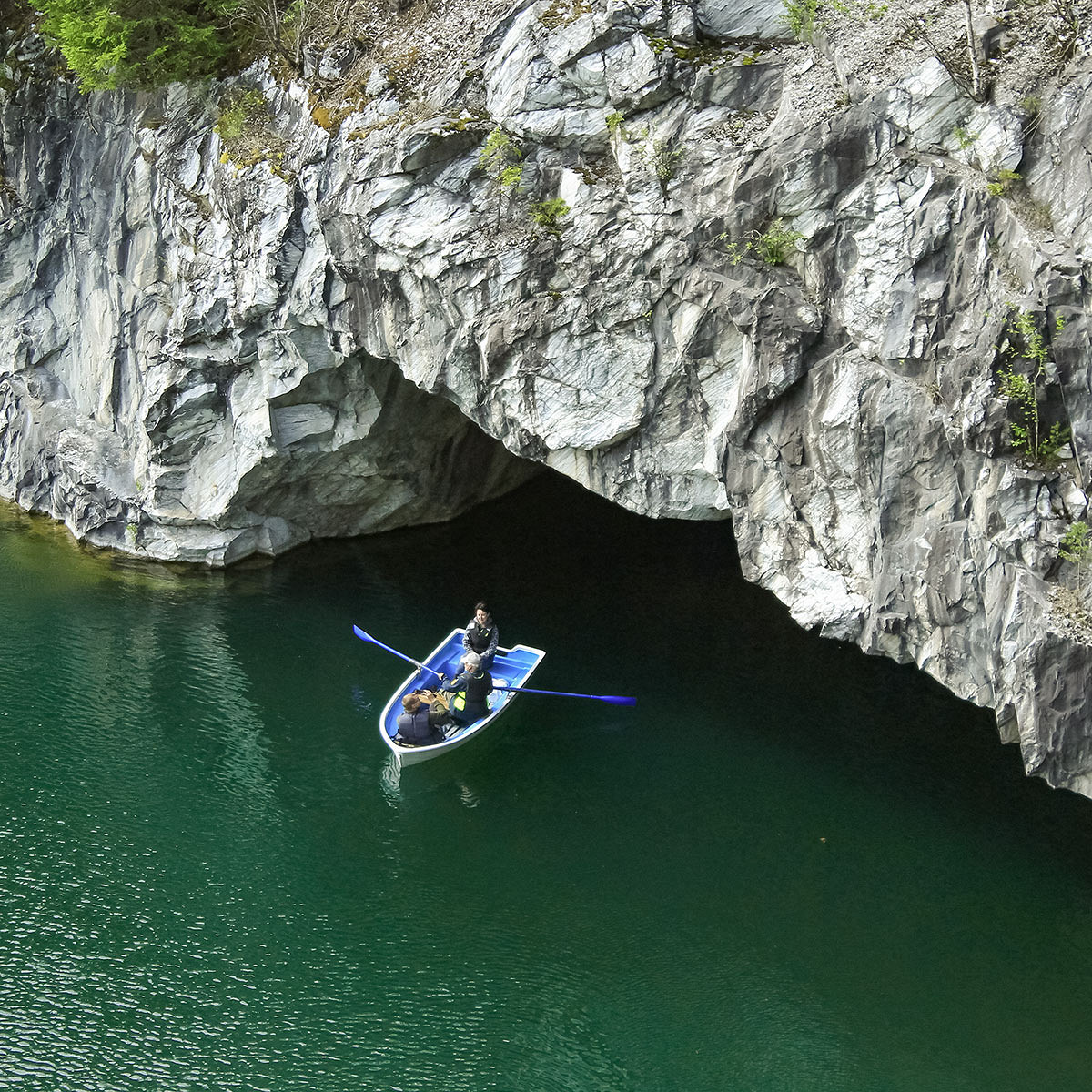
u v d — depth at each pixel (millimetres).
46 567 18688
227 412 17641
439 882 12562
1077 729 9875
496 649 16000
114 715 15141
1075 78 10375
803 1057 10406
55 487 19953
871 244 11289
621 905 12211
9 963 11398
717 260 12141
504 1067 10406
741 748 14648
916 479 11070
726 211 12039
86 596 17844
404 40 14852
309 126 15203
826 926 11883
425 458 19625
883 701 15719
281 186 15367
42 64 19531
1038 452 10273
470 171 13703
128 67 16984
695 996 11141
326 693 15727
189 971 11406
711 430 12672
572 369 13273
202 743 14695
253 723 15094
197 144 16953
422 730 13812
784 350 11680
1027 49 10773
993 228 10594
